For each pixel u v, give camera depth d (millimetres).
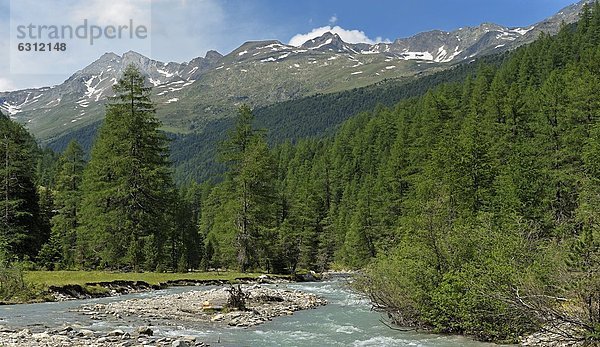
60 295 30422
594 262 14758
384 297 22625
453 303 19703
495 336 19234
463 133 57844
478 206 42500
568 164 46781
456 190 42375
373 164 107938
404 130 95812
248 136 60750
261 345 18453
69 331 19328
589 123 47656
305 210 80000
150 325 21672
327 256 81812
